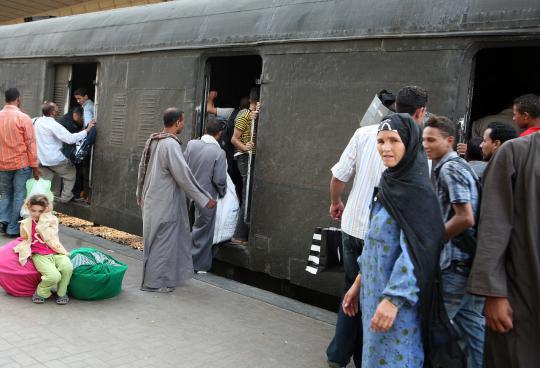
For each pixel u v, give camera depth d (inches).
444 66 148.4
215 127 202.7
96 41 259.8
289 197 181.9
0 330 141.6
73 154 266.5
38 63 292.4
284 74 184.4
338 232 146.6
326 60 173.3
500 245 88.1
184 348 140.6
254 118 197.6
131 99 242.7
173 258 183.5
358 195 124.6
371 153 123.6
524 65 212.8
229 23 203.9
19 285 165.0
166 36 226.5
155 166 180.2
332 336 155.3
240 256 197.8
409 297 89.7
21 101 302.2
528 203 87.4
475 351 111.2
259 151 191.0
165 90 226.5
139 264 216.2
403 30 155.4
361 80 164.7
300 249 178.4
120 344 139.8
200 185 196.7
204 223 199.2
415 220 92.4
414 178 93.4
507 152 90.0
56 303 164.4
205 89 215.3
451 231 102.3
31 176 241.3
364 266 100.0
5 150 228.7
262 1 198.2
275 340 150.0
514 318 88.0
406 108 116.6
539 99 123.1
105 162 256.7
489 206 90.3
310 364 136.0
